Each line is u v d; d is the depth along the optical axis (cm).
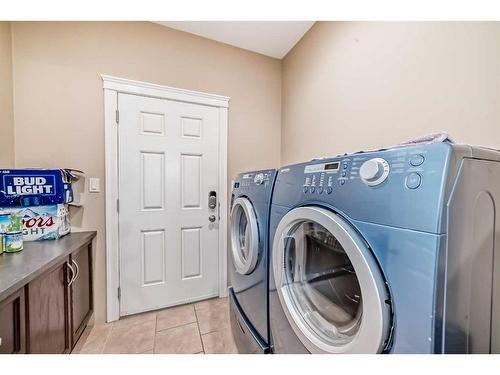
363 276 58
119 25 182
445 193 48
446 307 48
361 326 59
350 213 67
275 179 112
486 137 92
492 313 58
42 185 143
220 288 220
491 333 58
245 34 209
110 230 179
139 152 189
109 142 178
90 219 175
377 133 139
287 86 239
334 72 174
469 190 52
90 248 165
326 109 183
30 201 140
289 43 222
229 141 226
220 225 220
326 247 87
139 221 190
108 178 178
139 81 187
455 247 49
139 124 188
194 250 211
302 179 89
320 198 78
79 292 148
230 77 225
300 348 83
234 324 147
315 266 93
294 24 195
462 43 100
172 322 179
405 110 123
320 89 189
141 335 163
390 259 55
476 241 54
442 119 107
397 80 127
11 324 86
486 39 93
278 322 97
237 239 157
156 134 195
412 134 120
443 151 50
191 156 209
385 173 59
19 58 157
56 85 165
